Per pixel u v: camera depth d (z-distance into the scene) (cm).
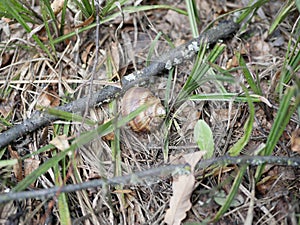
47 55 32
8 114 30
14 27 33
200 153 25
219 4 36
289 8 31
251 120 25
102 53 33
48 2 29
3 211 25
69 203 26
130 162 28
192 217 26
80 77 32
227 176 27
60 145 27
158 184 27
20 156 28
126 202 27
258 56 33
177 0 36
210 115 30
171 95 31
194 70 30
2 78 32
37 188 27
